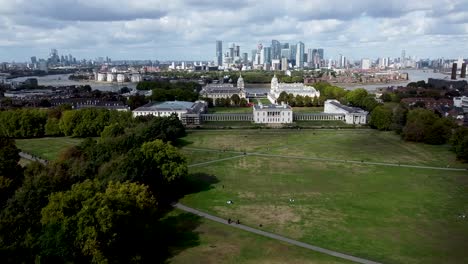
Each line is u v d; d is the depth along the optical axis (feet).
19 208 391.65
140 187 415.44
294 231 438.81
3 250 302.04
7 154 552.00
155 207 442.91
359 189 583.17
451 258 377.30
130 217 367.86
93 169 539.70
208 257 379.35
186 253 387.34
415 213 490.49
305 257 378.12
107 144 641.81
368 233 433.07
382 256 380.78
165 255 384.06
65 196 359.87
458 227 448.65
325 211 497.87
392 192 569.23
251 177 645.92
